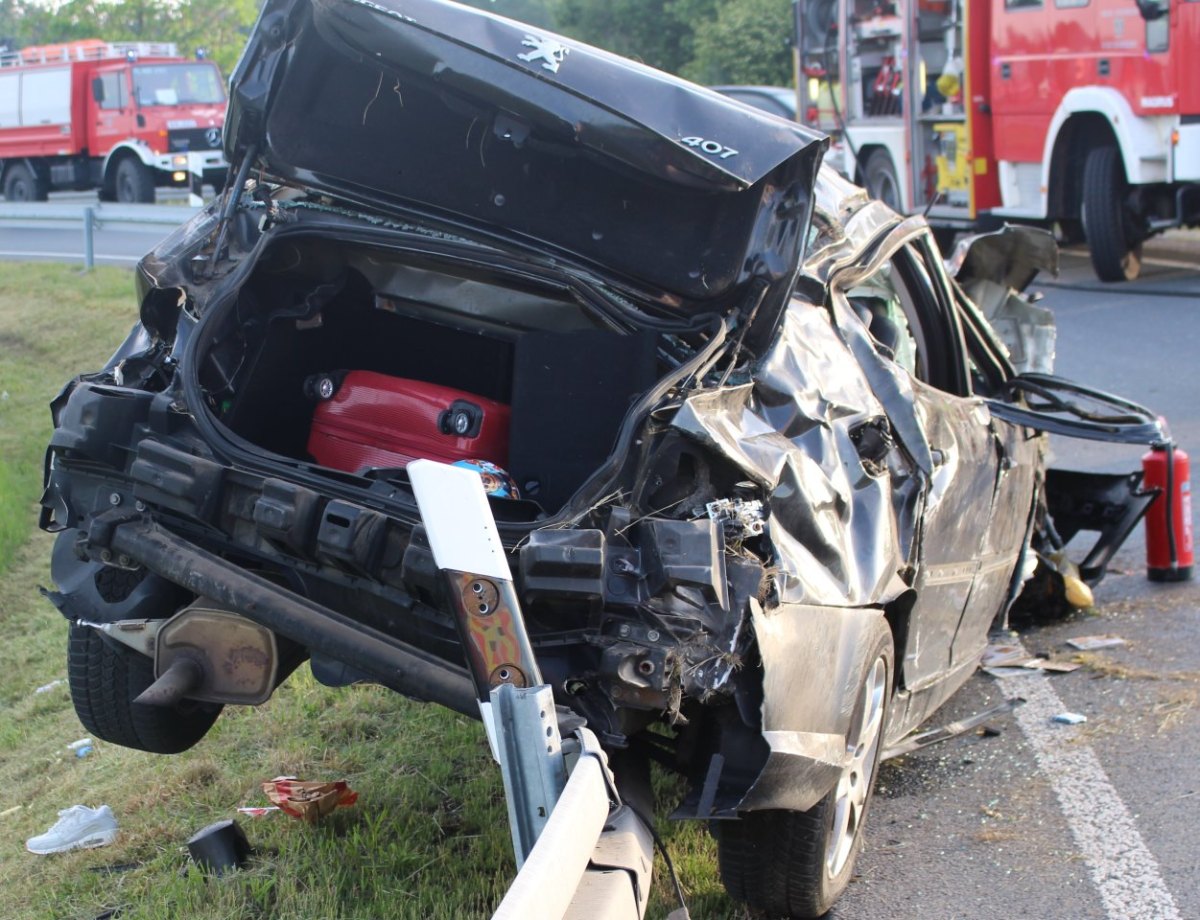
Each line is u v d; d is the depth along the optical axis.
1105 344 11.84
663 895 4.01
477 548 2.83
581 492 3.34
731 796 3.36
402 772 4.93
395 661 3.37
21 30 61.56
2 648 8.18
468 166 4.15
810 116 18.77
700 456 3.35
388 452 4.20
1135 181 13.66
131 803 5.00
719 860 3.84
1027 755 5.05
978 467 5.07
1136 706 5.41
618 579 3.22
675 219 3.91
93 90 28.73
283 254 4.33
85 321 14.91
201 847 4.27
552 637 3.22
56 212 18.72
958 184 16.08
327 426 4.29
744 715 3.31
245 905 4.00
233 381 4.27
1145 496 7.02
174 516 3.76
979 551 5.19
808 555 3.63
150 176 28.23
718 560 3.22
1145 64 13.39
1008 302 6.80
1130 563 7.49
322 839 4.34
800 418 3.83
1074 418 6.14
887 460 4.20
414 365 4.77
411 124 4.16
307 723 5.51
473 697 3.28
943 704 5.64
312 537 3.46
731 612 3.24
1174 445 7.01
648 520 3.26
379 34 3.87
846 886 4.15
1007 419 5.48
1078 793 4.69
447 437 4.14
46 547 10.10
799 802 3.54
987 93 15.61
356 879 4.11
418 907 3.88
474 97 3.87
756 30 33.75
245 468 3.64
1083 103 14.05
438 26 3.81
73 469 3.88
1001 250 6.59
